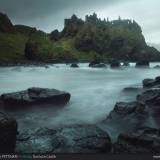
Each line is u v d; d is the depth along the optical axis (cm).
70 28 14688
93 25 14438
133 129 968
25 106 1330
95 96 1714
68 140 721
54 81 2797
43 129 791
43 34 10869
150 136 735
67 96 1470
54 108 1373
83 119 1168
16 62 6353
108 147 732
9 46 7850
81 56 12231
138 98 1330
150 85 1827
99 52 13225
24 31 9844
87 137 743
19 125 1070
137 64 6144
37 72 4241
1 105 1335
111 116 1081
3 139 611
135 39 13412
